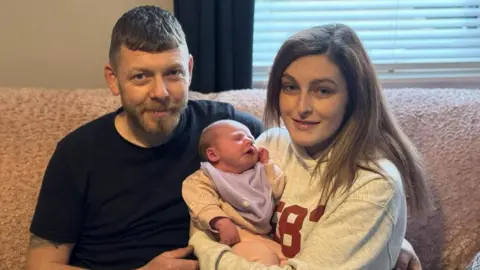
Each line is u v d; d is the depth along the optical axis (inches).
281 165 51.7
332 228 44.1
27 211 59.0
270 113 50.8
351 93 46.3
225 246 46.2
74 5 71.9
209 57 68.7
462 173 61.1
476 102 64.6
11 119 61.9
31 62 73.9
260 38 76.3
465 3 76.1
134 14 51.4
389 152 48.0
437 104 64.6
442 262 60.2
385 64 78.0
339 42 45.1
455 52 78.3
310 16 75.5
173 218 55.2
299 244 47.4
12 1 71.4
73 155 54.4
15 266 58.7
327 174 46.8
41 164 60.5
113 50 51.4
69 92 65.9
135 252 54.7
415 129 63.0
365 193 44.2
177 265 48.9
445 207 60.4
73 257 56.6
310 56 44.9
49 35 72.9
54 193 54.1
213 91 70.8
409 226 60.3
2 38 72.7
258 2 75.2
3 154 60.2
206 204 48.1
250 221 48.5
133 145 54.3
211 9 66.8
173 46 50.3
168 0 72.2
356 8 75.3
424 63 78.2
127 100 51.3
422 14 76.0
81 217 55.1
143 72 49.8
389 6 75.5
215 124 51.7
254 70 77.2
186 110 57.1
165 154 55.0
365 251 43.8
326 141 48.5
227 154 49.4
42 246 54.5
